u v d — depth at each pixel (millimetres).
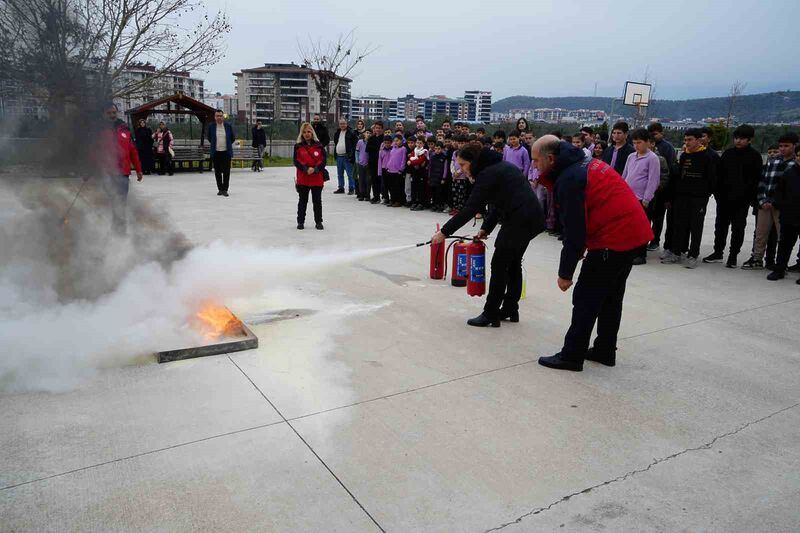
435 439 3232
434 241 5258
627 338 5078
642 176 7629
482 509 2652
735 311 5934
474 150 4949
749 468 3086
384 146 12438
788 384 4188
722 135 24078
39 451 2947
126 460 2904
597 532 2533
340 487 2768
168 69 14422
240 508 2584
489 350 4605
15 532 2373
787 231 7062
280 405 3541
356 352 4441
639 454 3176
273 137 30641
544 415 3570
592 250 4117
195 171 19812
